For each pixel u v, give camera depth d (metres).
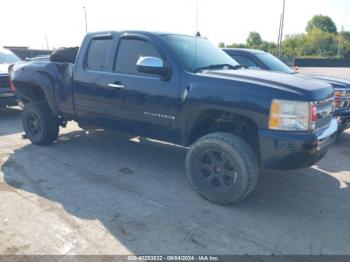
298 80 3.66
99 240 3.00
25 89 5.66
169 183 4.26
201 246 2.95
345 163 5.22
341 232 3.24
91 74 4.58
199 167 3.78
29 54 23.06
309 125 3.25
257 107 3.30
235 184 3.50
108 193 3.94
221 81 3.52
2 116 8.36
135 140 6.09
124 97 4.24
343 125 6.17
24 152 5.35
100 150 5.50
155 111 4.01
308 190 4.17
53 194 3.88
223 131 3.89
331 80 6.28
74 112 4.98
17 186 4.08
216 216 3.46
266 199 3.88
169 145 5.84
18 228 3.16
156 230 3.17
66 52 5.32
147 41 4.12
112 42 4.45
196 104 3.63
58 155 5.23
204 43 4.70
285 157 3.26
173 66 3.84
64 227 3.19
